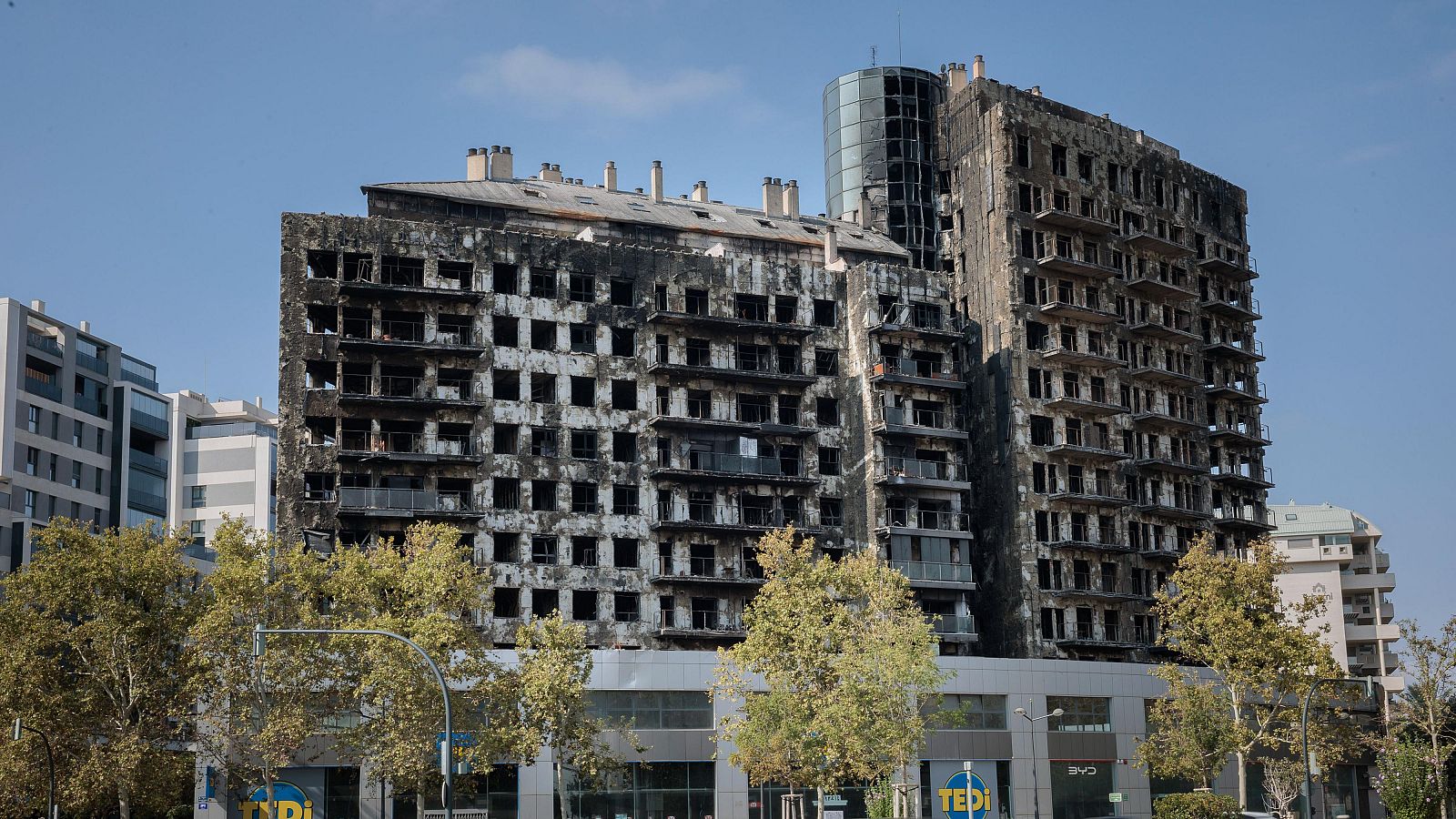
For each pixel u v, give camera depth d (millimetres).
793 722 78750
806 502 113000
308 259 102250
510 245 106938
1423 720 92125
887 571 85250
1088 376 122438
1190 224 134500
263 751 71938
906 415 115312
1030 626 113812
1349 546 169000
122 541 78875
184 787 79750
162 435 151875
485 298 105125
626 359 108875
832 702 78125
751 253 121188
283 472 98688
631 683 93250
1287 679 87312
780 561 83562
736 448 111000
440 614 74062
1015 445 116938
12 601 75812
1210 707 88562
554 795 88875
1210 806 76812
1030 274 121188
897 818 80812
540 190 119312
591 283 110125
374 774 74312
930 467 115250
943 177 132000
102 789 72812
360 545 99188
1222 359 134625
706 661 95188
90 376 143125
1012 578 115438
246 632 73688
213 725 76812
